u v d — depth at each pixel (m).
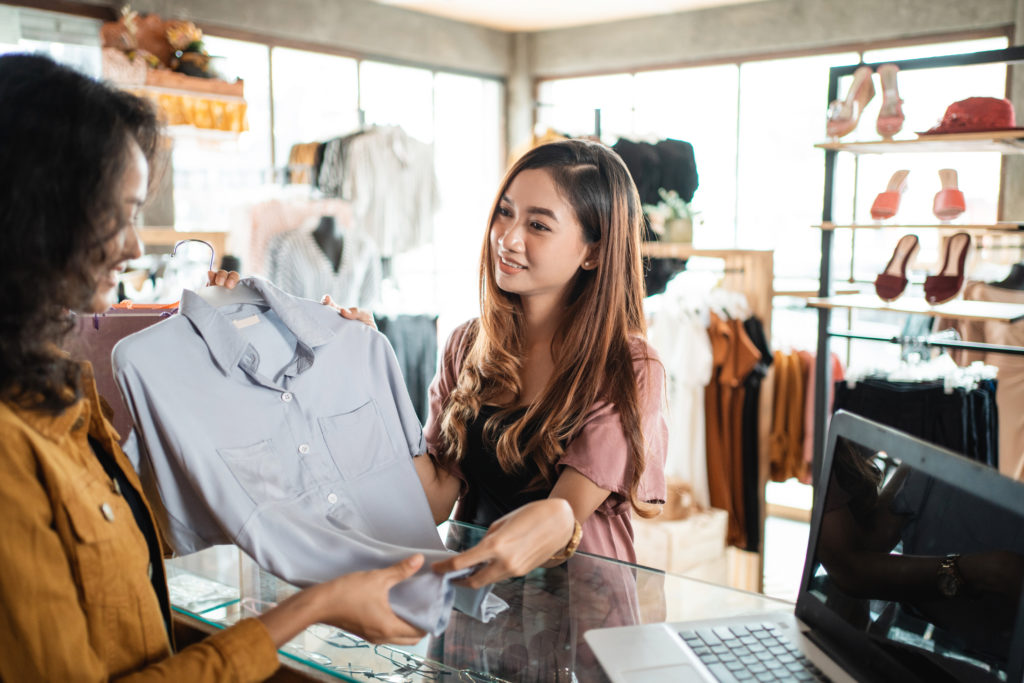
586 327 1.45
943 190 3.21
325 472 1.30
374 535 1.32
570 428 1.43
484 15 6.19
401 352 4.32
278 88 5.29
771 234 5.55
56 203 0.75
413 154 4.56
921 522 1.00
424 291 6.40
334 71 5.62
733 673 1.06
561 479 1.42
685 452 3.75
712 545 3.62
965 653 0.91
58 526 0.80
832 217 3.39
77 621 0.79
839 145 3.21
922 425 3.00
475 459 1.55
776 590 3.89
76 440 0.89
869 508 1.10
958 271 3.07
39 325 0.78
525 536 1.02
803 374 4.27
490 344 1.56
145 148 0.87
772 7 5.51
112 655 0.84
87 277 0.80
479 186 6.86
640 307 1.55
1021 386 3.56
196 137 3.77
